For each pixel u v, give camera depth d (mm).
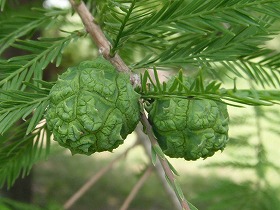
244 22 95
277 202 168
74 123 91
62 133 91
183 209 90
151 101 102
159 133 101
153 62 110
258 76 115
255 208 168
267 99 73
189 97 87
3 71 112
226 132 102
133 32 101
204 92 79
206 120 98
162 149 103
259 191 171
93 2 132
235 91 75
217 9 96
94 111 91
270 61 115
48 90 97
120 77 95
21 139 136
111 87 92
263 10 93
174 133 99
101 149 94
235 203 170
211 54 110
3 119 94
